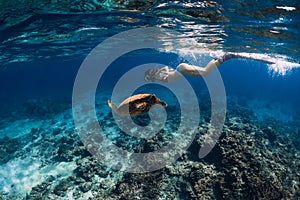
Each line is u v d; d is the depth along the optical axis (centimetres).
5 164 1469
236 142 1274
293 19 1091
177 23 1355
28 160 1502
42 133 1923
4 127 2188
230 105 2481
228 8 1041
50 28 1396
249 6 991
